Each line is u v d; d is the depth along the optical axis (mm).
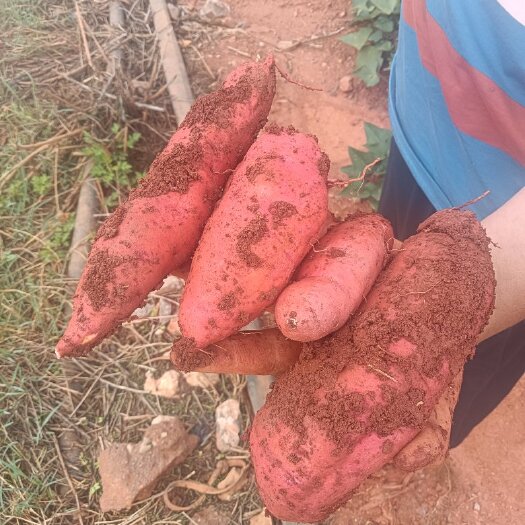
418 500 703
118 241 364
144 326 789
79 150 908
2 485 655
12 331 760
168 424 691
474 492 712
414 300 333
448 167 469
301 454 329
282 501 345
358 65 1009
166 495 672
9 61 986
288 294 332
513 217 381
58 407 715
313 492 335
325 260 354
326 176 379
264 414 354
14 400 708
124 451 670
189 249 389
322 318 321
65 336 366
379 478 708
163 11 1078
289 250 347
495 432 748
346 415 320
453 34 396
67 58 1002
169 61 1016
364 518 688
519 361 558
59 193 881
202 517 667
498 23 361
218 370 376
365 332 334
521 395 770
